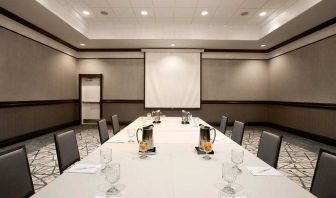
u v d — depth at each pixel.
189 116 4.33
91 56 7.98
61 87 6.97
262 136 2.34
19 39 5.07
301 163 3.81
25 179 1.48
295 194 1.16
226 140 2.44
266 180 1.35
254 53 8.06
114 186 1.23
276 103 7.50
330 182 1.40
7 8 4.44
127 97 8.02
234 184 1.28
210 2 4.96
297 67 6.37
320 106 5.42
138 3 5.04
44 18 4.97
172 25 6.53
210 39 6.61
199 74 7.90
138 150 2.01
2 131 4.64
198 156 1.83
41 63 5.92
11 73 4.84
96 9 5.38
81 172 1.45
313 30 5.58
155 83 7.90
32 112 5.60
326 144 5.24
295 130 6.48
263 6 5.10
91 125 7.91
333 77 5.05
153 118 4.10
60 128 6.97
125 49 7.93
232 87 8.05
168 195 1.13
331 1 4.06
